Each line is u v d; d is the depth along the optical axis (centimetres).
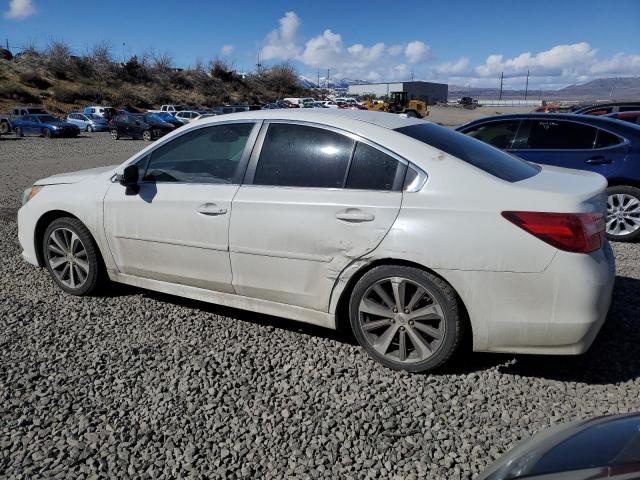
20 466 271
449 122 4966
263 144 402
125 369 365
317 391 338
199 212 412
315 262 371
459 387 343
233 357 382
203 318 448
